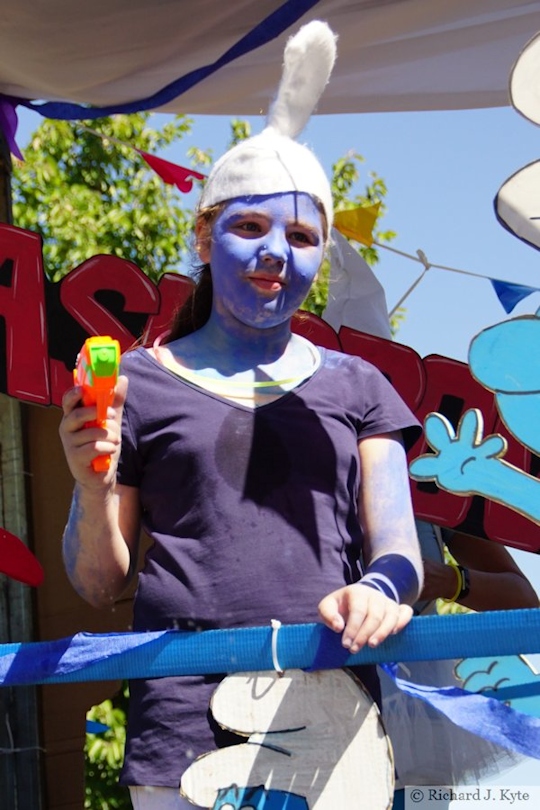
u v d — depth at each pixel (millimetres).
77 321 4023
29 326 4016
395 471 1999
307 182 2000
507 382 2047
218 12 3855
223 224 1988
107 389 1653
